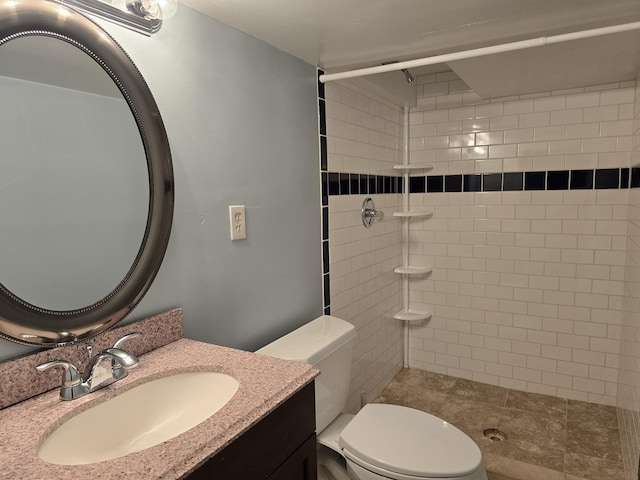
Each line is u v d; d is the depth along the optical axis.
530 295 2.71
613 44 1.64
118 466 0.73
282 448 1.02
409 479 1.36
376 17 1.38
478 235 2.81
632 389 1.91
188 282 1.34
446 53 1.79
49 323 0.97
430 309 3.02
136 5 1.09
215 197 1.42
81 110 1.03
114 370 1.03
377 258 2.64
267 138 1.65
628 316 2.19
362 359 2.49
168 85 1.24
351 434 1.54
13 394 0.92
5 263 0.90
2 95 0.89
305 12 1.34
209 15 1.36
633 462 1.78
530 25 1.48
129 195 1.14
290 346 1.61
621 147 2.39
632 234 2.21
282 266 1.77
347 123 2.22
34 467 0.72
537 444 2.20
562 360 2.66
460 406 2.59
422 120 2.90
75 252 1.03
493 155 2.72
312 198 1.95
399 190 2.94
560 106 2.51
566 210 2.56
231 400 0.94
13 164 0.91
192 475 0.76
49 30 0.95
